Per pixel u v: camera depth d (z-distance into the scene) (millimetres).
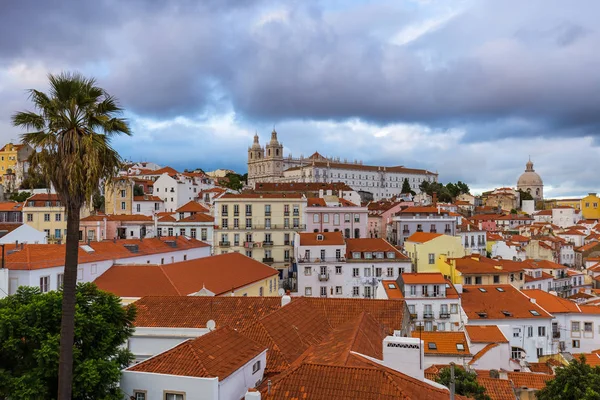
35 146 20859
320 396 19594
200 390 20453
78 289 26312
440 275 68500
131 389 21453
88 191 20578
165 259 67938
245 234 104875
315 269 87000
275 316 30891
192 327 33531
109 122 21938
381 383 19688
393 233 128000
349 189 179000
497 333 49031
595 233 162125
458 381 32875
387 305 35688
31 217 102000
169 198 157625
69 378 20719
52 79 21172
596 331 62719
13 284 42469
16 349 22203
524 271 83688
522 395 37844
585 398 29797
